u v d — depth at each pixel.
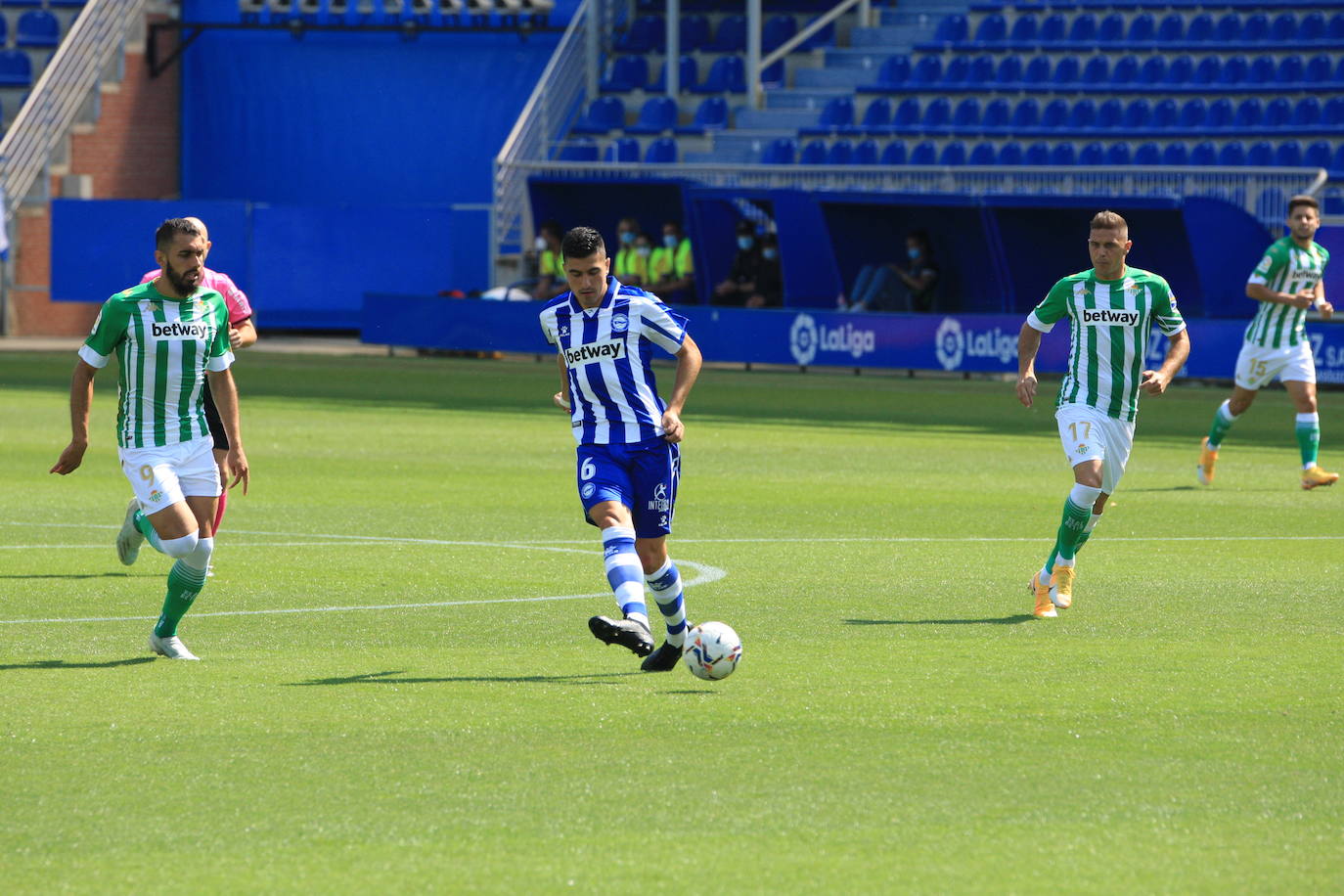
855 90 112.94
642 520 23.83
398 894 15.20
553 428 63.41
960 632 27.73
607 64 122.94
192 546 24.52
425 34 125.38
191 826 17.11
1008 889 15.42
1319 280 46.91
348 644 26.48
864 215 101.06
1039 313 30.27
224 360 25.25
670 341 23.48
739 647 23.06
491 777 18.88
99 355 24.62
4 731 20.75
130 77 121.56
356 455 54.53
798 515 42.31
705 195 99.81
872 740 20.52
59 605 29.64
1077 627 28.20
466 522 40.41
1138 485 48.78
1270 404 77.62
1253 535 39.28
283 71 126.00
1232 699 22.83
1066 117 107.19
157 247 24.52
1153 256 94.25
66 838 16.69
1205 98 104.81
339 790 18.33
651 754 19.84
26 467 50.44
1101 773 19.17
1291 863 16.17
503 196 111.12
